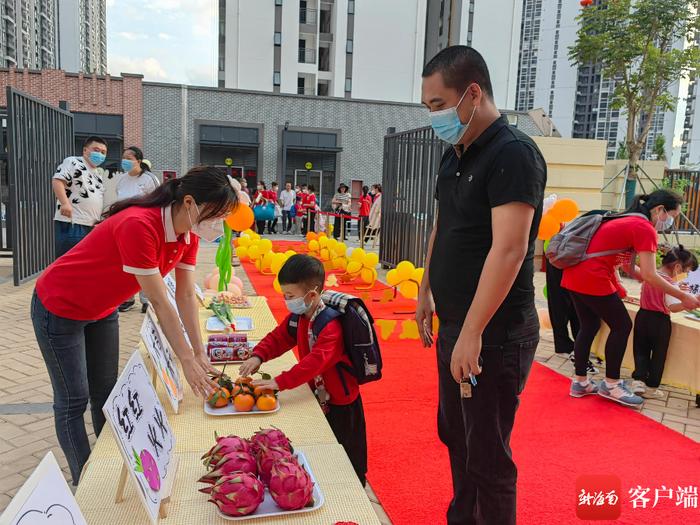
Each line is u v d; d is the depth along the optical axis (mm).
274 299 6828
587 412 3656
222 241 5387
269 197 16172
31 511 1049
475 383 1795
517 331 1803
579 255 3719
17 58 75188
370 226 11289
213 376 2293
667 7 12195
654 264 3586
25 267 7008
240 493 1480
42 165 7434
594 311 3803
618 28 12891
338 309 2354
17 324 5305
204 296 4453
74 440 2244
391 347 4926
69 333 2160
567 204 5254
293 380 2240
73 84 18547
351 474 1759
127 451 1425
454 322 1918
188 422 2111
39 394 3695
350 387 2438
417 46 29375
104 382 2518
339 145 21047
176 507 1562
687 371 3975
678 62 12602
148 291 1927
